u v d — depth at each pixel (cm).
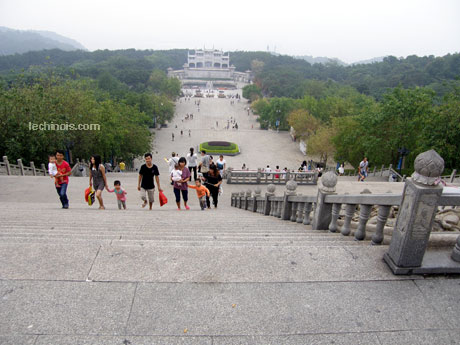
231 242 477
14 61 14962
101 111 3109
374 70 15650
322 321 321
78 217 817
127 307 328
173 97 9700
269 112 7075
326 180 624
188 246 445
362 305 345
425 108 2791
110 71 11981
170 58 19038
